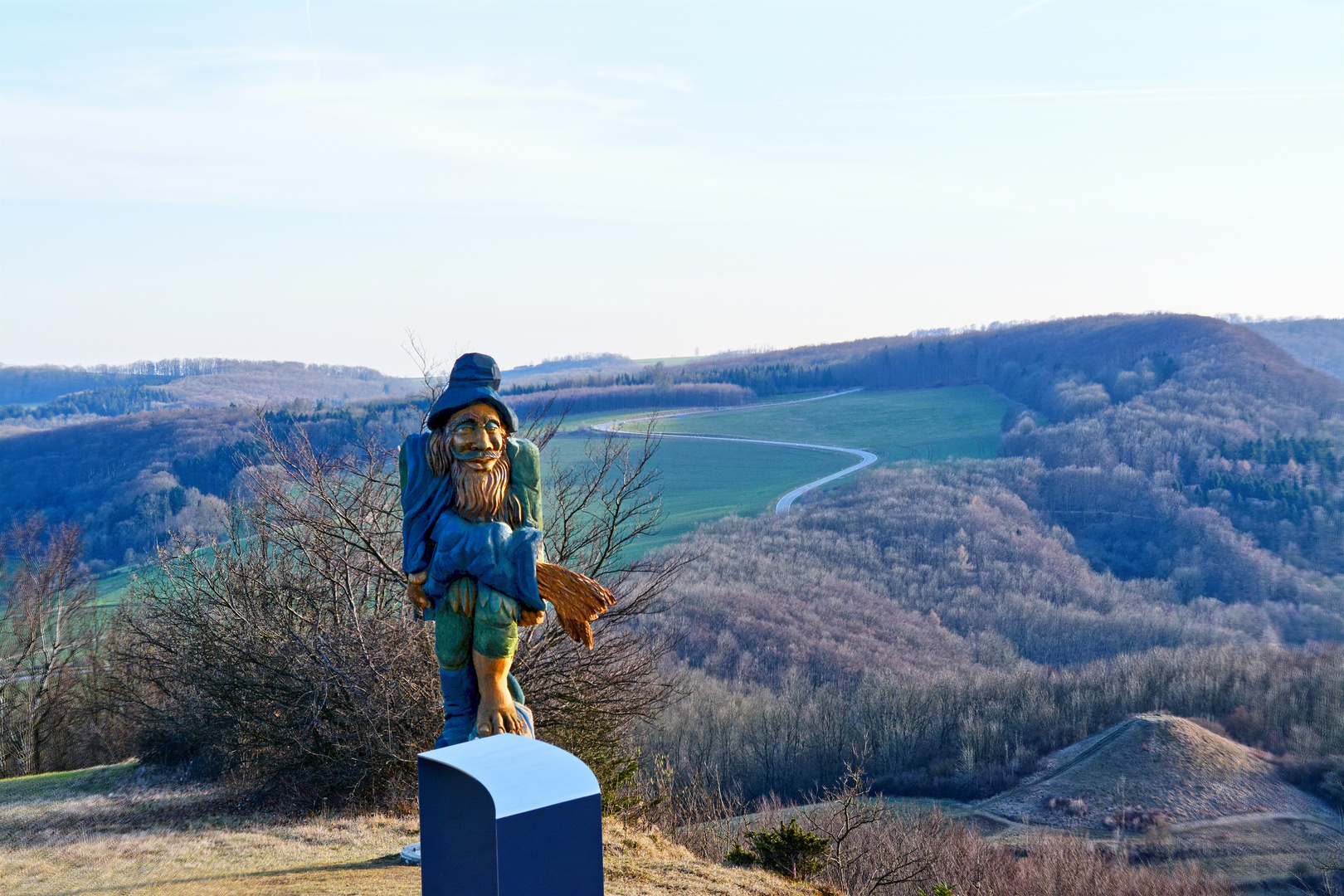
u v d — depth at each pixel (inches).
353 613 608.4
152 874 406.6
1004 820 1980.8
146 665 751.7
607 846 489.7
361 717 585.6
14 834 527.2
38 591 1213.7
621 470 741.9
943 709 2365.9
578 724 654.5
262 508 688.4
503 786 154.4
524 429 765.9
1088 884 1562.5
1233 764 2119.8
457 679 233.3
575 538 693.3
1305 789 2069.4
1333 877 1684.3
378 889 366.6
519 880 151.1
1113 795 2044.8
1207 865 1768.0
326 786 602.5
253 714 629.3
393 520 670.5
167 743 740.0
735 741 1969.7
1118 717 2428.6
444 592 231.9
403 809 571.8
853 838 934.4
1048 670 2647.6
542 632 637.9
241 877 394.3
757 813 1090.7
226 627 650.2
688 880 462.3
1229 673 2522.1
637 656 714.2
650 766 938.1
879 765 2175.2
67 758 1206.3
